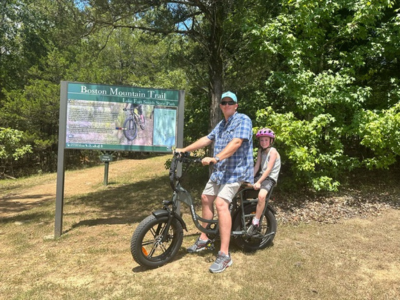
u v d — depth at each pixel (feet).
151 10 21.27
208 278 10.37
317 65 23.13
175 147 16.39
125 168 44.86
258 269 10.99
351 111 23.07
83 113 15.21
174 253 11.60
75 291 9.73
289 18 21.04
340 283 10.15
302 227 15.65
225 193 11.13
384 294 9.52
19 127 55.72
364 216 17.47
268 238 12.92
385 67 26.63
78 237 14.83
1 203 25.58
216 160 10.51
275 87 22.97
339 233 14.79
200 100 27.84
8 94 53.93
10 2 57.88
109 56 65.62
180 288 9.73
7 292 9.78
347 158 23.00
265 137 12.71
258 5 21.89
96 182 33.53
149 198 23.65
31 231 16.21
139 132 15.90
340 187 23.77
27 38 61.98
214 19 21.54
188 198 11.84
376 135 20.24
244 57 24.50
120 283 10.19
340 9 23.03
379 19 22.50
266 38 20.88
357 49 22.11
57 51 58.65
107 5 19.31
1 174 54.24
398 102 21.91
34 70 56.70
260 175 12.93
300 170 19.76
